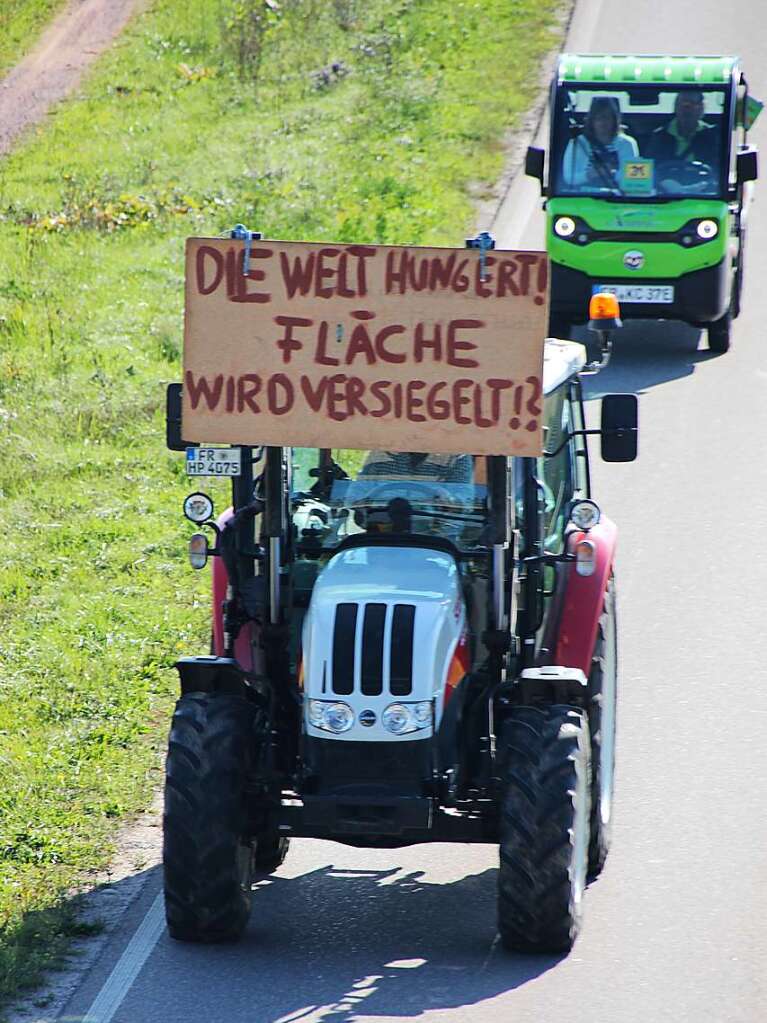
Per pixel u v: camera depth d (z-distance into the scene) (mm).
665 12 111062
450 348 26594
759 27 106000
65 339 65312
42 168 91750
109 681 39281
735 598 43938
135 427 56969
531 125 93312
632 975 27125
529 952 27812
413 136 92125
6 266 73812
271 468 27969
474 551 28688
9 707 37688
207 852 27188
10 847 31781
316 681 26875
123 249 77250
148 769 35188
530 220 77750
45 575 45656
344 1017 25797
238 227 27438
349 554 28516
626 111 65750
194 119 100312
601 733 30703
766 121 92438
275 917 29469
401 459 29234
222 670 27969
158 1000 26500
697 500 50688
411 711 26562
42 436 55844
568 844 26688
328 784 27047
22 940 28156
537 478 29578
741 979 27000
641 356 65625
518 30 110188
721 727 36875
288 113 99625
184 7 122438
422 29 112000
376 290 26703
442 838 27594
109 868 31266
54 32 120500
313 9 117625
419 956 27906
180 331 65500
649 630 42156
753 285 73812
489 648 28016
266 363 27016
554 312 65438
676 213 63625
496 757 27641
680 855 31531
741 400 59625
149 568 46156
